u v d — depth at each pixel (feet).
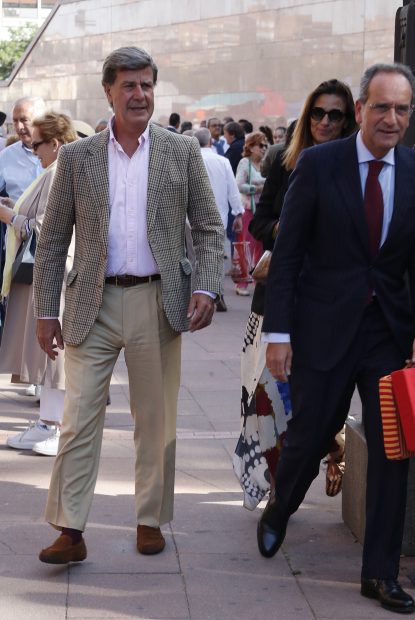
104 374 19.35
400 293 18.15
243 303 55.67
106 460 25.99
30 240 27.07
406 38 20.34
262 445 21.12
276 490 19.44
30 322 26.84
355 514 21.01
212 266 19.54
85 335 19.06
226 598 18.11
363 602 18.01
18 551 19.97
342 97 20.24
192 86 116.98
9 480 24.40
